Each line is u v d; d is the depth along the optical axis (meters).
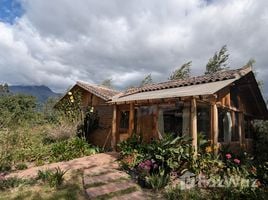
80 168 10.97
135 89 18.86
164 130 13.87
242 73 13.68
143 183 8.89
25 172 10.40
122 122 17.03
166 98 11.59
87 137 18.50
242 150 14.87
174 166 9.39
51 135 16.94
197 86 13.74
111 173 10.27
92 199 7.52
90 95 20.64
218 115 14.05
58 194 7.84
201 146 11.24
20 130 15.71
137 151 11.91
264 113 18.95
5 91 30.25
